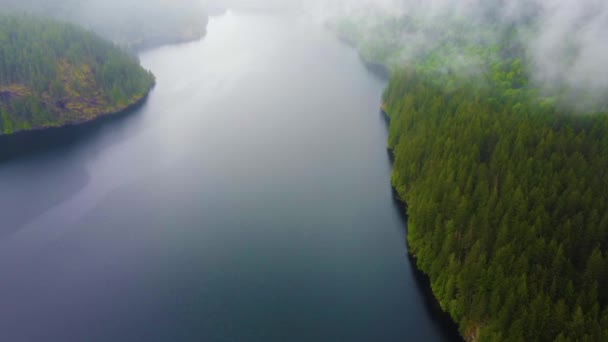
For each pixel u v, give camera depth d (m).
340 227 93.94
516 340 55.09
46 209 101.19
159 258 86.44
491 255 67.62
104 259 86.44
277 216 98.25
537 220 66.50
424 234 79.75
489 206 72.94
